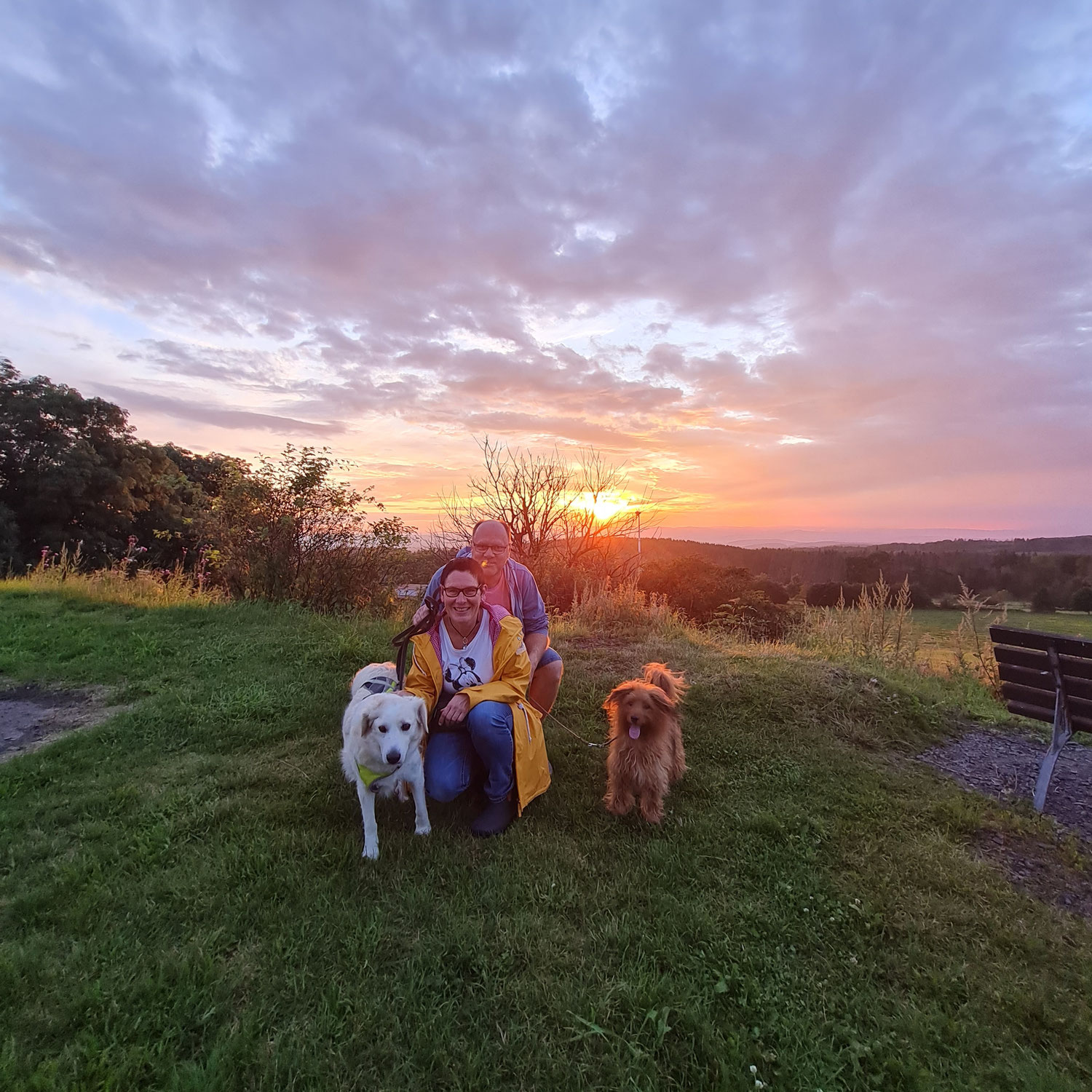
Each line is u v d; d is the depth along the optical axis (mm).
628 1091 1804
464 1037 1960
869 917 2648
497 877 2771
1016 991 2264
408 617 8477
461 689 3416
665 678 3912
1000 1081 1915
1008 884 2994
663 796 3582
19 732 4516
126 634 6824
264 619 7828
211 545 9922
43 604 8156
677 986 2189
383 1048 1901
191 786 3580
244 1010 2020
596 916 2564
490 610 3533
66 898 2523
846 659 6957
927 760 4664
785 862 3049
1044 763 3891
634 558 11719
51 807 3328
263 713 4727
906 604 8727
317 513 9258
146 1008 2002
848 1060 1962
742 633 9594
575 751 4316
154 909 2480
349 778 3252
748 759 4332
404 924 2455
